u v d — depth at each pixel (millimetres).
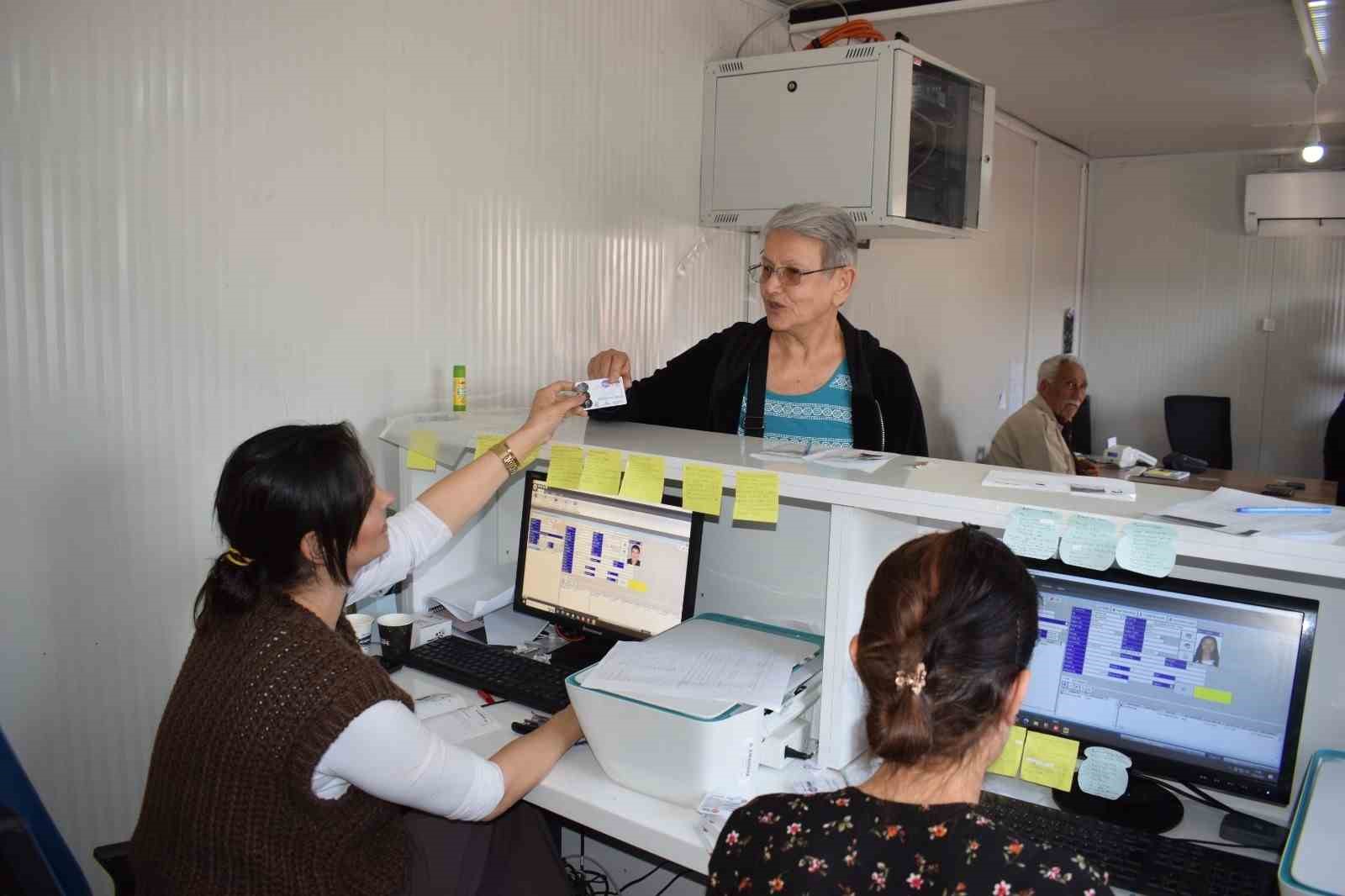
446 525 1637
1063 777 1396
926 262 4664
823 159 2924
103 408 1811
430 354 2369
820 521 1709
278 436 1186
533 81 2561
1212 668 1344
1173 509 1269
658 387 2268
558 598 1937
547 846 1507
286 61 2018
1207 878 1217
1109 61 3908
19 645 1750
